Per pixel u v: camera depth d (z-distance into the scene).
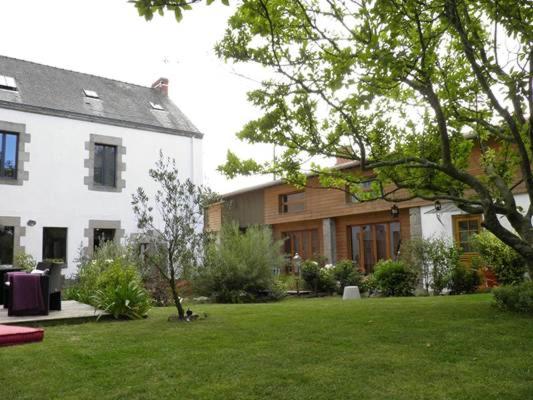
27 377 3.75
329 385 3.42
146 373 3.81
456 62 7.13
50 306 7.36
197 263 7.30
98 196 15.12
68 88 16.08
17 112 13.93
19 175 13.81
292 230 19.14
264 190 20.09
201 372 3.80
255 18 5.20
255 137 6.72
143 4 2.98
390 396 3.17
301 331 5.41
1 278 8.13
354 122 6.69
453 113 7.22
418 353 4.26
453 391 3.24
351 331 5.32
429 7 4.45
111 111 16.06
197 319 6.64
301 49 5.46
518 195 11.51
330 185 8.02
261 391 3.33
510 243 5.77
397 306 7.45
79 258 12.95
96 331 5.73
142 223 6.85
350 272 13.87
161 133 16.73
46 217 14.09
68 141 14.76
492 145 11.77
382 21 4.25
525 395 3.14
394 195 14.62
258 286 11.91
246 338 5.09
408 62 4.88
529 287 6.43
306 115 6.49
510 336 4.80
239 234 12.93
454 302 7.77
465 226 12.96
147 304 7.23
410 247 12.25
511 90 4.71
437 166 5.96
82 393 3.37
